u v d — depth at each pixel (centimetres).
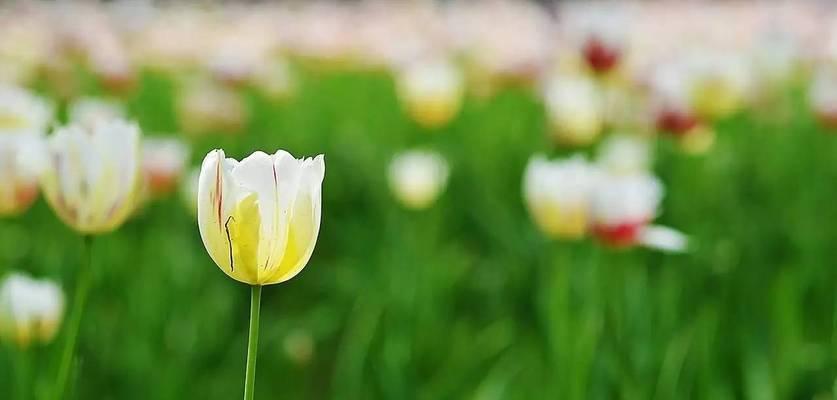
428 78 449
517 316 354
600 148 464
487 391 307
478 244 419
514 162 492
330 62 846
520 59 552
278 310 379
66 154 268
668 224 389
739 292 327
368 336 321
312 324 361
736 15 954
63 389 268
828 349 309
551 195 296
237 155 527
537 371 315
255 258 249
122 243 381
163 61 837
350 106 708
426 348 329
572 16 395
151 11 1009
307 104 707
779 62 514
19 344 284
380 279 352
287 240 250
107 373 318
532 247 364
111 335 324
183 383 315
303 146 545
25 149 284
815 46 634
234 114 482
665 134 356
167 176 343
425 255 356
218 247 250
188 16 1067
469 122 618
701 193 409
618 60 385
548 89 425
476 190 439
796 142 506
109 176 268
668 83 354
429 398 316
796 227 361
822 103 393
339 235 430
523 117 612
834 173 461
